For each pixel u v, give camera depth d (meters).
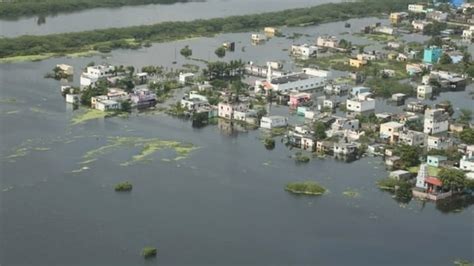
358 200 143.50
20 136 172.88
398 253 122.94
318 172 157.25
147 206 137.38
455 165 160.88
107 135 176.00
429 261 120.38
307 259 120.12
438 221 135.75
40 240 123.50
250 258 119.75
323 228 131.12
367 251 123.38
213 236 126.75
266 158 164.88
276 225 131.62
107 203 138.12
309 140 172.12
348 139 176.62
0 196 139.50
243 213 136.00
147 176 151.62
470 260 121.06
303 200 142.62
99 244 122.62
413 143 174.25
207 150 168.75
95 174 151.62
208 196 143.00
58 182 147.00
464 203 144.75
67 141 170.75
